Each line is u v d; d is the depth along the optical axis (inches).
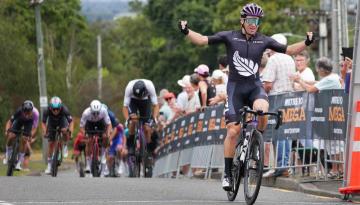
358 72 685.3
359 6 687.1
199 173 1122.0
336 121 805.9
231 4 3267.7
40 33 2368.4
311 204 639.1
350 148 684.1
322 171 832.3
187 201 646.5
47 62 3240.7
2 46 2623.0
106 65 5615.2
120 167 1384.1
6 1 2792.8
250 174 637.9
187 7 3774.6
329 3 2687.0
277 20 3169.3
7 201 628.7
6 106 2541.8
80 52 4783.5
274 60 899.4
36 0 2346.2
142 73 4099.4
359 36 685.9
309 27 3147.1
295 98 857.5
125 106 1137.4
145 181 838.5
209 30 3705.7
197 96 1211.9
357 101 684.1
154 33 3996.1
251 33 681.6
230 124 677.9
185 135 1203.9
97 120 1236.5
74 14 3735.2
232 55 681.6
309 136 839.1
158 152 1395.2
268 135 896.3
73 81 4229.8
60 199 648.4
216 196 710.5
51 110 1193.4
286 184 828.0
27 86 2669.8
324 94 820.6
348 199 685.3
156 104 1143.0
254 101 673.6
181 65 3853.3
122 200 647.1
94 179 844.0
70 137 1213.7
